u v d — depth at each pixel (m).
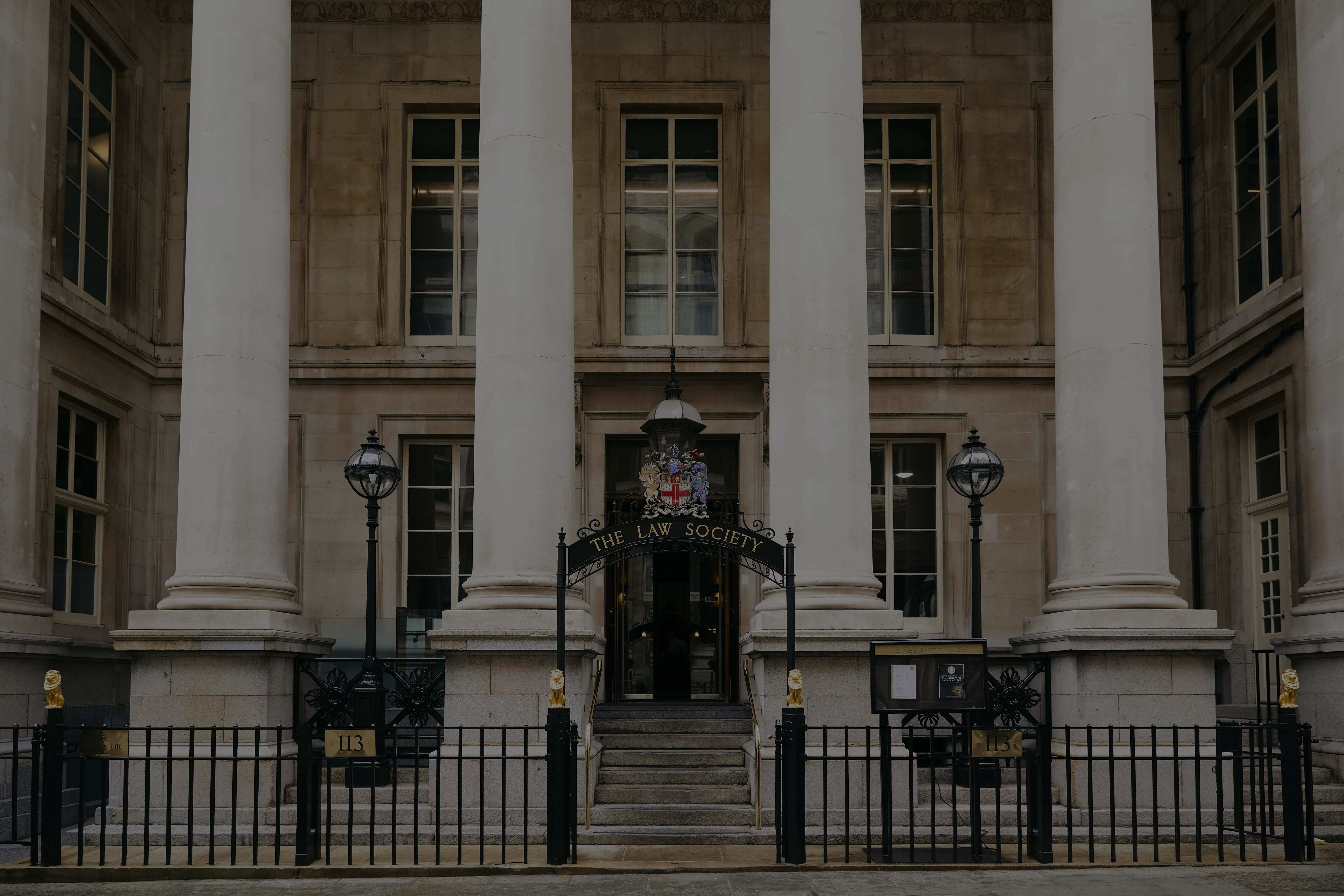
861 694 11.64
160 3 18.34
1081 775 11.65
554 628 11.68
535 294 12.30
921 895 8.80
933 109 18.56
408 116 18.62
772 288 12.63
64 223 15.82
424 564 17.97
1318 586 13.13
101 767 14.05
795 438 12.14
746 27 18.39
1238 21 16.77
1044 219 18.16
